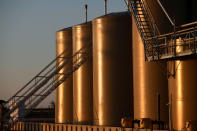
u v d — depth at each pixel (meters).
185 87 33.66
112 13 49.41
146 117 40.91
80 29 55.28
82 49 54.50
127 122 38.94
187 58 33.59
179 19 39.59
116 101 46.34
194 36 31.92
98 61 47.81
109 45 47.03
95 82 48.50
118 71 46.50
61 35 59.91
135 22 38.66
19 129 55.75
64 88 58.91
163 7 35.81
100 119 47.12
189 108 33.34
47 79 51.56
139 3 39.16
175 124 34.41
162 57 34.25
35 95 50.06
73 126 45.34
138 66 41.84
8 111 51.31
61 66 53.69
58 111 59.66
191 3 40.34
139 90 41.72
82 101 53.81
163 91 40.47
